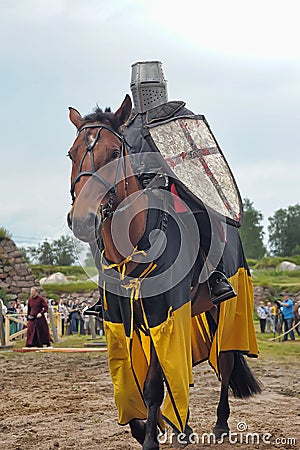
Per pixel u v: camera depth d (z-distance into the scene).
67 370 13.80
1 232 31.23
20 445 6.95
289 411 8.60
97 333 26.44
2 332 20.38
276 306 26.27
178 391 5.44
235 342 7.12
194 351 7.09
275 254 125.50
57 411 8.86
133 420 6.18
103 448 6.77
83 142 5.44
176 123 6.57
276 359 15.43
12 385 11.55
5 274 30.80
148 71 7.52
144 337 5.76
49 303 26.22
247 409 8.75
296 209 125.75
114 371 5.98
